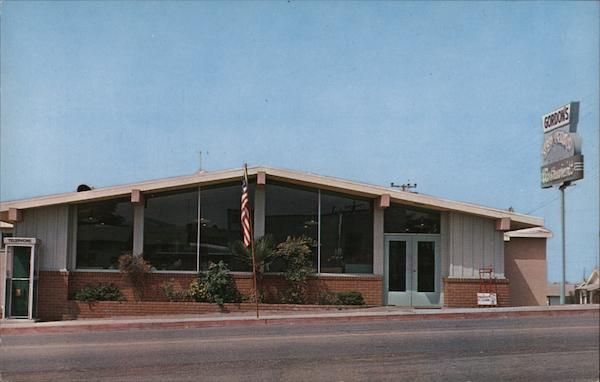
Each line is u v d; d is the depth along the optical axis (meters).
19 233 18.98
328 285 19.23
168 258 19.30
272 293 19.09
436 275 19.56
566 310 15.06
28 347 12.70
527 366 10.52
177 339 13.16
